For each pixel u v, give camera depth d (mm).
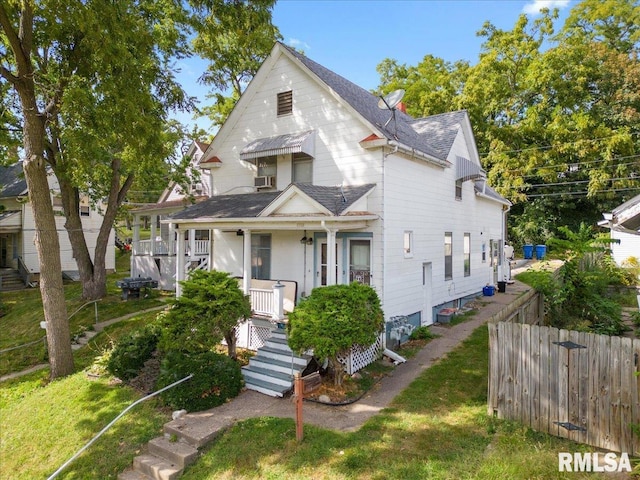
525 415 6336
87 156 12477
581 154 28875
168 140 16344
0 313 17953
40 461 7098
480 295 18828
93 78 11242
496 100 32188
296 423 6418
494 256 21391
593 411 5695
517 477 4941
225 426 7078
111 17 9180
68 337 11148
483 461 5379
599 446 5625
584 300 10359
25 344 13648
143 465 6434
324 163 11672
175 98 13586
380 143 10398
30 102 10445
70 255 25641
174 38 14516
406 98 36688
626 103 29547
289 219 9977
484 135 33344
